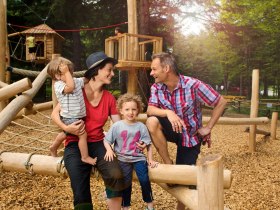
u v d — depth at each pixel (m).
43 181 5.60
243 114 19.38
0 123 3.79
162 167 2.83
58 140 3.12
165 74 3.02
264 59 26.91
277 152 8.66
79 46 20.25
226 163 7.42
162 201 4.95
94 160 2.77
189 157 3.22
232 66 33.66
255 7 16.69
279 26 17.64
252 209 4.80
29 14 19.31
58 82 2.83
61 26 19.72
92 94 2.93
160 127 3.18
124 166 2.83
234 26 17.97
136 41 10.20
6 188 5.19
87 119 2.90
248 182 6.10
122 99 2.86
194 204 2.75
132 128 2.85
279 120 16.89
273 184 6.01
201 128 3.19
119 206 2.93
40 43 12.54
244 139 10.30
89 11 18.56
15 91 3.80
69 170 2.77
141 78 14.45
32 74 9.70
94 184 5.56
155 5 17.45
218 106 3.12
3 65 9.05
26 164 3.20
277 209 4.84
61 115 2.83
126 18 19.12
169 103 3.11
